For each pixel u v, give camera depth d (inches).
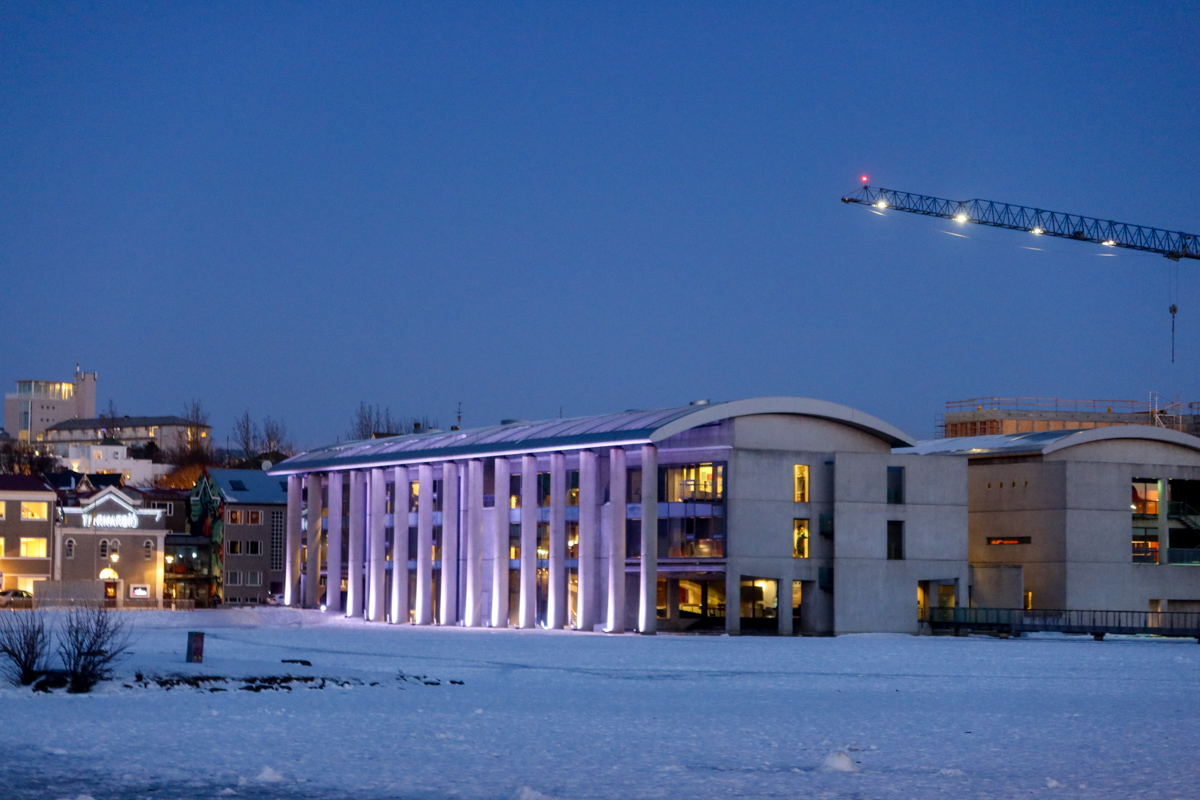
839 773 1151.6
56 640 2432.3
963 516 3929.6
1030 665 2524.6
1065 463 4047.7
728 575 3725.4
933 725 1509.6
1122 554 4084.6
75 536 4992.6
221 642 2864.2
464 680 2042.3
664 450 3892.7
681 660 2564.0
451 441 4458.7
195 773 1102.4
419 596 4446.4
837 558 3794.3
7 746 1222.3
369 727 1409.9
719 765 1191.6
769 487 3804.1
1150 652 2997.0
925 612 3914.9
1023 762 1226.6
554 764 1184.2
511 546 4252.0
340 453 5044.3
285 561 5536.4
